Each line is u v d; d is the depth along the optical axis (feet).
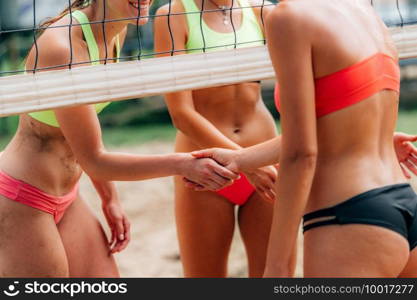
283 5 10.87
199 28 15.24
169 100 14.90
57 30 13.00
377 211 10.82
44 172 13.41
